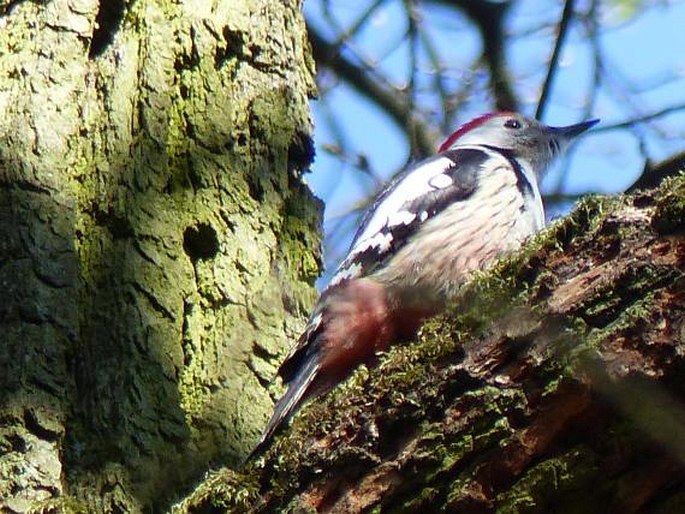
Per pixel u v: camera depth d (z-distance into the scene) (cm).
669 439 615
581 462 630
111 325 905
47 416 852
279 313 973
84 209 939
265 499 691
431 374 676
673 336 625
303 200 1034
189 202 973
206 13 1034
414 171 1163
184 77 1009
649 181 1155
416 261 1081
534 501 637
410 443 666
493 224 1118
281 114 1041
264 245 990
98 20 1009
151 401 892
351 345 995
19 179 925
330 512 668
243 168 1009
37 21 984
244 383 933
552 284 666
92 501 847
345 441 681
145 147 966
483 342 670
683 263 637
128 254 930
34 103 954
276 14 1073
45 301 887
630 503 630
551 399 639
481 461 646
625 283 645
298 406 896
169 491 871
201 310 947
